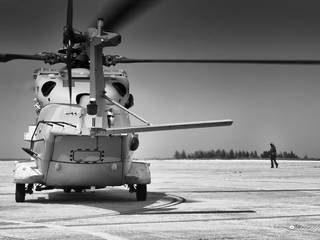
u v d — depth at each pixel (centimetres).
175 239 741
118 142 1273
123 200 1444
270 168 4706
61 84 1352
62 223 921
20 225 892
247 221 951
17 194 1376
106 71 1416
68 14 1137
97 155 1272
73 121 1261
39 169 1330
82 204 1312
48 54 1297
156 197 1530
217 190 1819
